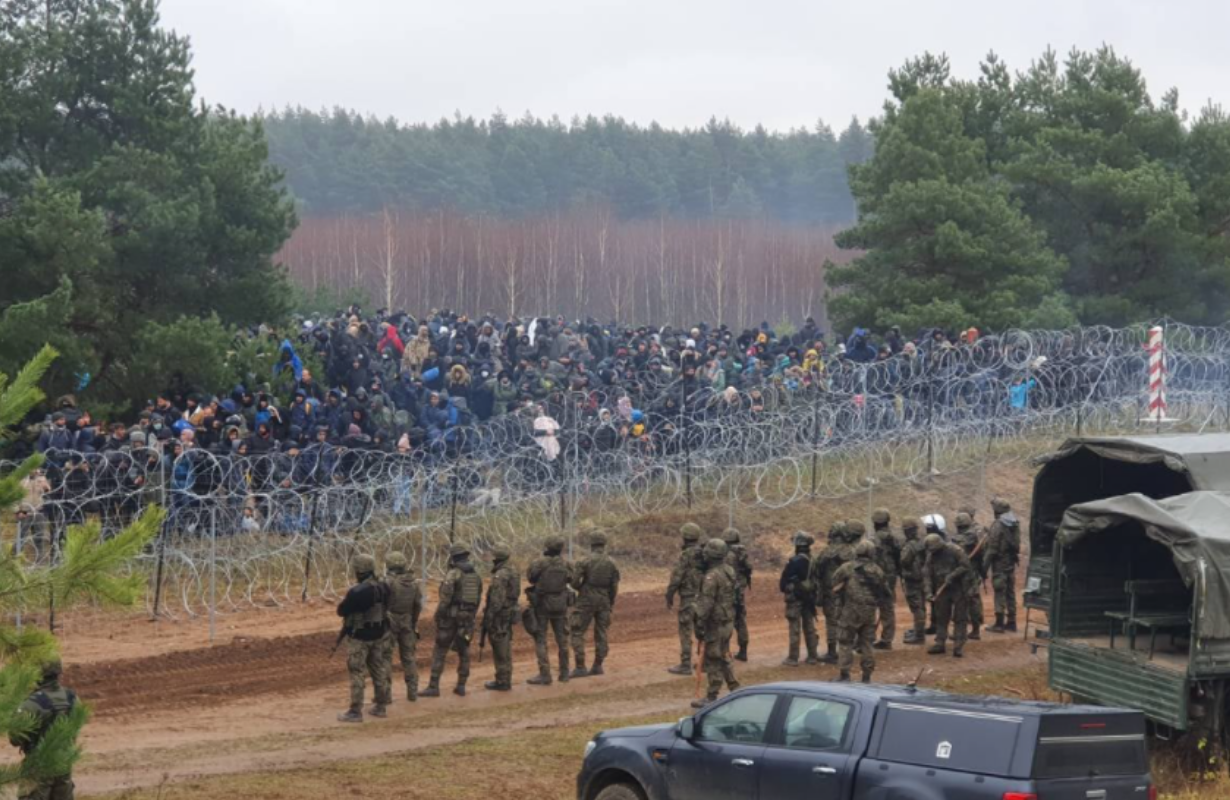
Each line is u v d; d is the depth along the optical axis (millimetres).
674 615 42250
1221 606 26078
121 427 41438
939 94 80125
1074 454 33281
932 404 54406
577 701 32844
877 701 19297
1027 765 17625
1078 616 29812
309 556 41281
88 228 49781
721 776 20375
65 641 36719
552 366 52688
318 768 26781
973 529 40031
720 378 54469
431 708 32156
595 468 48719
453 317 64125
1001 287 74125
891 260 76375
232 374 49719
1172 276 78438
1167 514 26922
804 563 36219
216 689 33094
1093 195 78875
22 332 46719
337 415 45812
